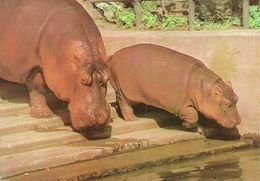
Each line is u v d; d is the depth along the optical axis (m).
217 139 11.62
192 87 11.37
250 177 9.77
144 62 11.76
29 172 9.87
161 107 11.76
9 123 11.12
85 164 10.19
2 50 11.75
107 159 10.44
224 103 11.25
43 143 10.66
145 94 11.77
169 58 11.66
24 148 10.50
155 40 12.84
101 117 10.58
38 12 11.43
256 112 11.82
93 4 14.34
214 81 11.34
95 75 10.62
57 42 10.94
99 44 10.99
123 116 11.99
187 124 11.56
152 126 11.88
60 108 11.88
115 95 12.63
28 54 11.41
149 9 14.27
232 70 12.12
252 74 11.95
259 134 11.63
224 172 10.06
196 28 13.10
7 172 9.71
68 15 11.20
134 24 13.99
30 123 11.20
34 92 11.59
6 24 11.69
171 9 14.30
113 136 11.34
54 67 10.95
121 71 11.95
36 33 11.29
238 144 11.33
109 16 14.42
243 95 12.02
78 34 10.84
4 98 12.30
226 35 12.16
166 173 10.08
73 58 10.63
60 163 10.14
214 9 13.66
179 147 11.12
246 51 11.99
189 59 11.67
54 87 11.03
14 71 11.72
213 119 11.34
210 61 12.31
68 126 11.40
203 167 10.35
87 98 10.55
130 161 10.34
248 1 12.58
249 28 12.71
